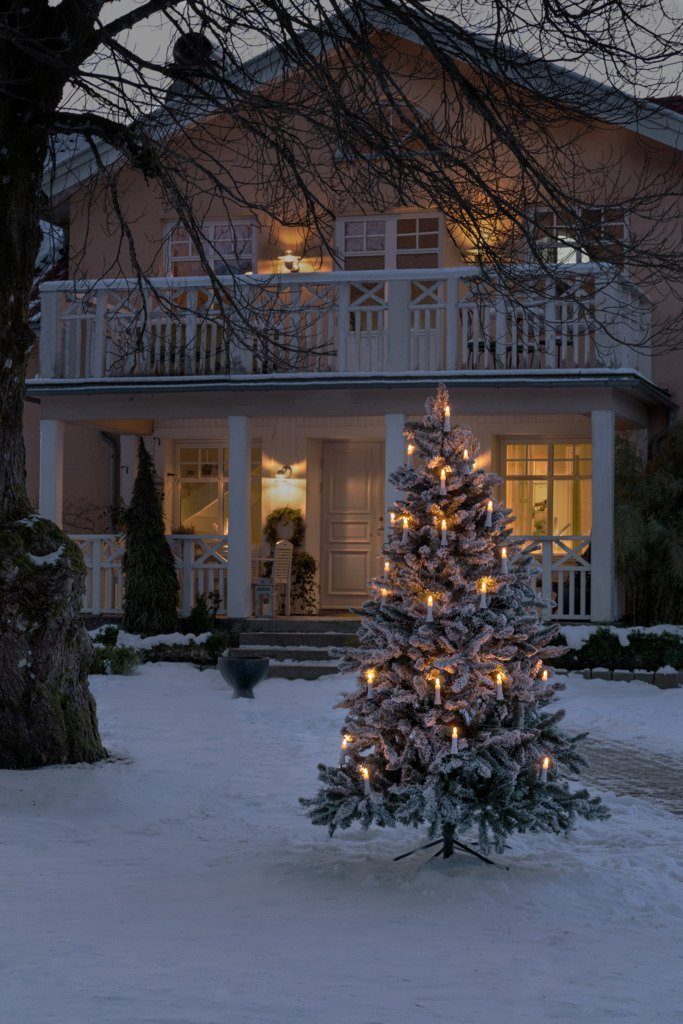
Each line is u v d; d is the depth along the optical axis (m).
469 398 17.80
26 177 11.22
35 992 4.26
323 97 10.48
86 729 11.21
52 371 19.00
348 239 20.69
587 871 7.57
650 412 19.53
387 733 7.49
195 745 12.30
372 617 7.78
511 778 7.23
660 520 18.02
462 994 4.75
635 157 18.78
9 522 11.16
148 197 21.22
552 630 7.61
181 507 21.44
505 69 10.50
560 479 20.08
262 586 19.19
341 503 21.06
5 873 7.20
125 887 6.99
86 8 10.12
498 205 10.62
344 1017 4.18
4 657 10.81
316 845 8.46
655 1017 4.53
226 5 10.28
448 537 7.57
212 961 5.09
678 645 16.78
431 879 7.14
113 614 19.45
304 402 18.36
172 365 18.66
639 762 12.07
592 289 16.92
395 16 10.38
